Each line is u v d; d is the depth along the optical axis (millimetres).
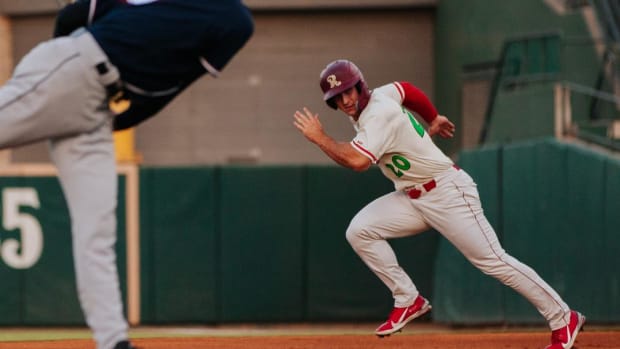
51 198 34656
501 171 33188
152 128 49375
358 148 15359
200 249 35188
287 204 35312
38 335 30953
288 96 49594
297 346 18203
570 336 16156
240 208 35219
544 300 16125
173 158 49438
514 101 36312
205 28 11430
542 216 31891
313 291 35312
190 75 11883
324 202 35406
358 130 16297
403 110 15867
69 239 34625
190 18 11375
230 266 35188
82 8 11500
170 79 11727
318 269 35344
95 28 11320
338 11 49344
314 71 49500
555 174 31594
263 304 35156
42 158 48469
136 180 34969
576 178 31109
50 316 34562
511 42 38281
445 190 16016
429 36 49156
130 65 11375
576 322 16250
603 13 40812
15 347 18438
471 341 18812
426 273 35625
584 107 38094
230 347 18219
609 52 38656
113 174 11648
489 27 44062
